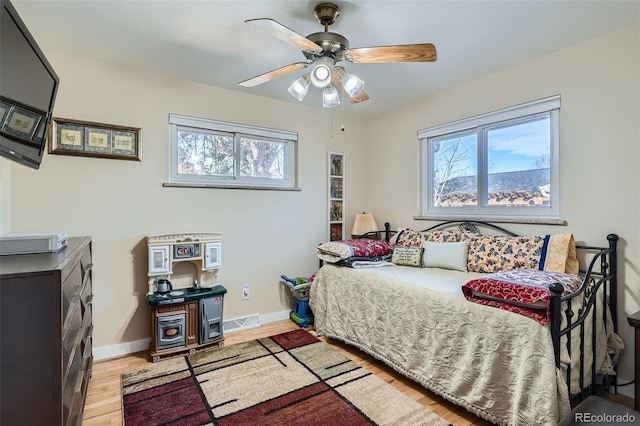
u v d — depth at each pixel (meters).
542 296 1.54
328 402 1.91
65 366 1.16
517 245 2.40
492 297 1.74
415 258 2.85
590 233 2.17
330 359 2.47
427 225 3.29
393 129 3.64
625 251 2.02
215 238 2.83
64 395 1.14
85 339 1.75
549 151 2.42
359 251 2.89
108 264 2.53
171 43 2.18
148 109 2.67
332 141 3.72
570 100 2.25
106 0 1.72
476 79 2.79
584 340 1.78
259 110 3.22
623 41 2.00
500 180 2.74
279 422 1.73
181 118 2.81
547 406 1.44
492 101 2.70
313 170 3.58
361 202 3.97
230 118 3.05
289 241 3.42
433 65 2.51
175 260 2.66
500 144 2.74
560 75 2.29
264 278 3.26
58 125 2.33
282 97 3.25
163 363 2.40
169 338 2.49
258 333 3.00
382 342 2.33
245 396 1.97
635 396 1.48
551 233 2.38
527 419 1.51
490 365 1.67
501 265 2.41
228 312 3.05
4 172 2.09
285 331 3.06
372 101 3.35
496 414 1.65
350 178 3.87
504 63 2.49
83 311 1.64
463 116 2.92
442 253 2.73
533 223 2.47
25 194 2.23
